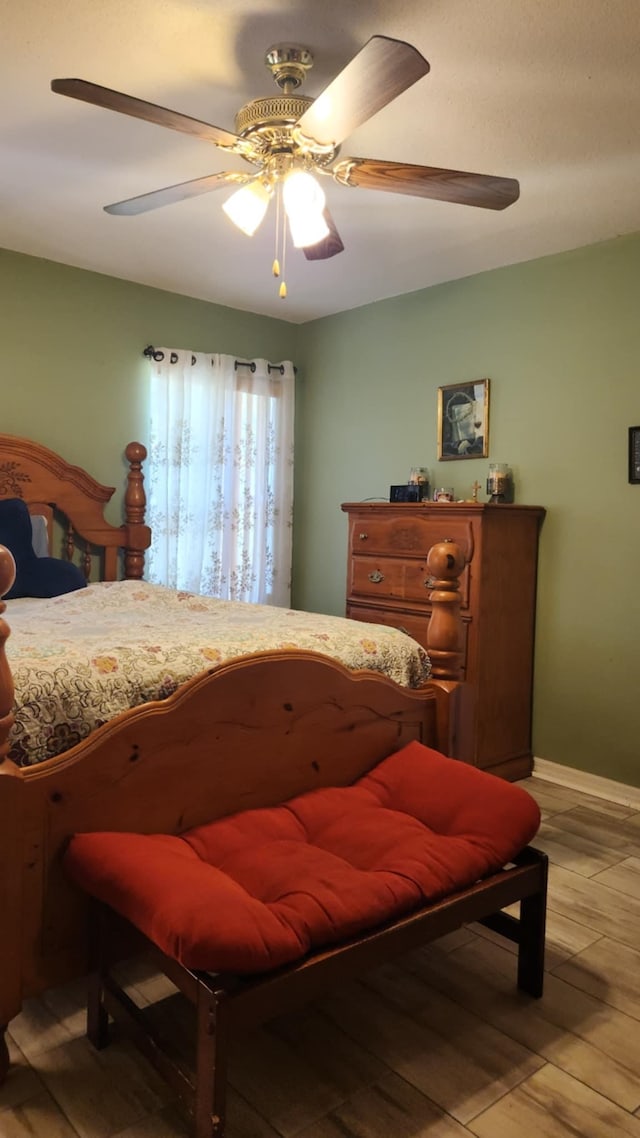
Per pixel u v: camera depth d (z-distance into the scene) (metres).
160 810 1.73
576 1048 1.64
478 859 1.69
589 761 3.34
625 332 3.16
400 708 2.23
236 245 3.36
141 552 3.88
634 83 2.02
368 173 1.99
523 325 3.52
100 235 3.27
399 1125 1.42
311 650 2.13
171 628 2.26
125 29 1.84
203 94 2.15
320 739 2.04
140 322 3.95
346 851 1.74
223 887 1.42
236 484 4.28
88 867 1.50
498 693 3.34
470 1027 1.71
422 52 1.91
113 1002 1.59
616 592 3.23
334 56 1.96
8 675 1.47
